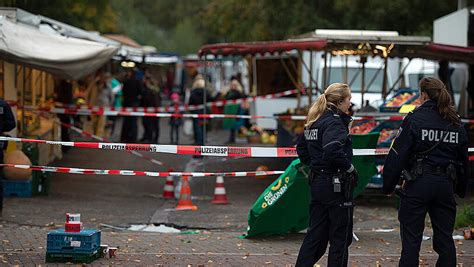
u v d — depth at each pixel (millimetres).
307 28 56031
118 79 61594
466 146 15984
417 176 15797
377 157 28734
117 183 35062
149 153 46312
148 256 19594
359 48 33656
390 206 29219
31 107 37312
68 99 45250
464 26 38406
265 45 31891
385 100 34125
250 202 30406
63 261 18516
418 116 15883
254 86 57250
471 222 24062
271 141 54781
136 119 50031
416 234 15922
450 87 39031
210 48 32188
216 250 20688
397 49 34094
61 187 32812
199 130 46188
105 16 60312
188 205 28656
